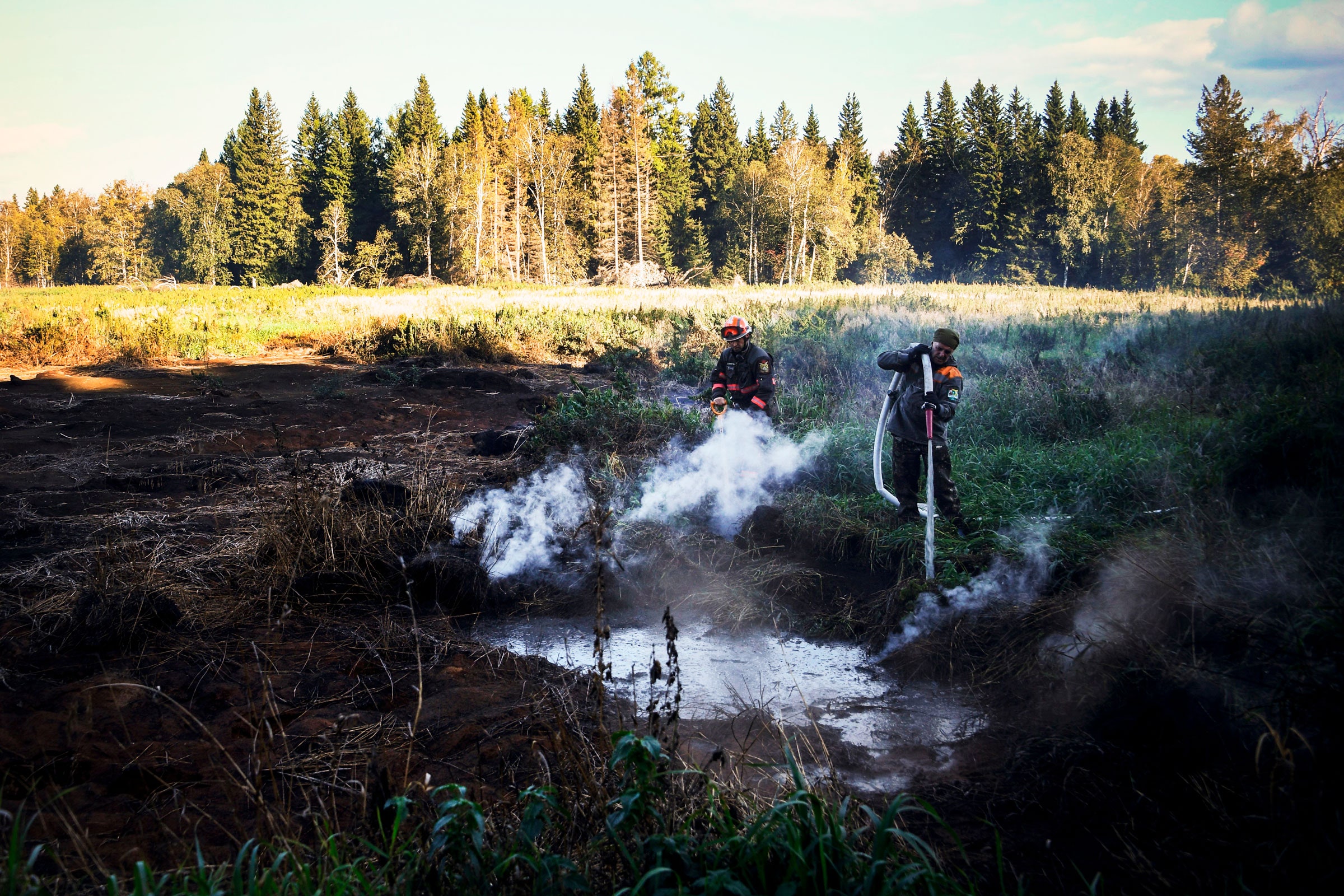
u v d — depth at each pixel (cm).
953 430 845
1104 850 291
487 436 931
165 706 399
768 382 764
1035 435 838
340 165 9312
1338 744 289
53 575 540
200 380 1407
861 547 611
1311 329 982
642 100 8675
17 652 443
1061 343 1391
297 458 796
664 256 8631
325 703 409
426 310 2848
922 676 449
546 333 1998
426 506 644
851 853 241
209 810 316
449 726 384
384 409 1196
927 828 309
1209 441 643
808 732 390
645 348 1762
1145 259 6397
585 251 8844
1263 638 357
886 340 1358
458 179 8144
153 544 604
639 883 217
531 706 405
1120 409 850
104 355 1720
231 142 10281
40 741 360
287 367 1662
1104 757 341
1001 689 422
